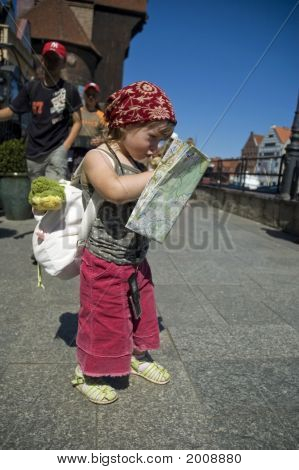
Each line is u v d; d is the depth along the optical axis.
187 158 1.72
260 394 2.14
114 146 1.90
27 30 12.94
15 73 9.15
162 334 2.80
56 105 4.05
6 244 5.18
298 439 1.82
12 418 1.87
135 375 2.28
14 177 6.59
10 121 8.61
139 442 1.76
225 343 2.70
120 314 1.93
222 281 4.08
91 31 18.59
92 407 1.97
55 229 2.07
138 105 1.76
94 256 1.92
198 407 2.01
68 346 2.55
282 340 2.79
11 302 3.22
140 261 2.00
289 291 3.86
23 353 2.45
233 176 11.75
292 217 7.23
